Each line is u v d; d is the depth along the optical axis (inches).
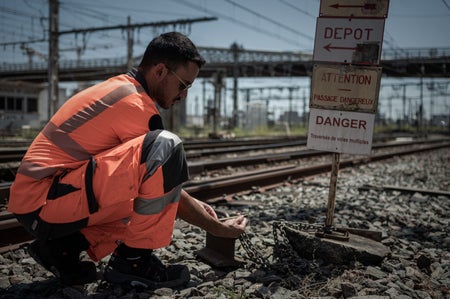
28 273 111.2
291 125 1985.7
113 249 98.0
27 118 1806.1
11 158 355.3
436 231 168.4
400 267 119.2
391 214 197.3
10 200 90.0
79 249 96.7
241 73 2206.0
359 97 123.6
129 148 86.0
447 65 1998.0
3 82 1701.5
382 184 298.2
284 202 223.1
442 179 343.6
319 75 127.6
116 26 1051.9
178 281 104.2
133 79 95.4
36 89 1843.0
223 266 114.8
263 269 115.5
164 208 92.0
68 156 88.4
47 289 98.7
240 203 210.2
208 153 480.1
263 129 1547.7
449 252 137.5
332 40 125.4
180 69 94.4
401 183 314.3
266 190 262.1
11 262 120.0
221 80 1397.6
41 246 94.8
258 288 100.6
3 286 100.7
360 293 99.5
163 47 93.3
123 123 89.0
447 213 203.6
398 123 2573.8
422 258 121.7
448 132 2532.0
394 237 152.7
